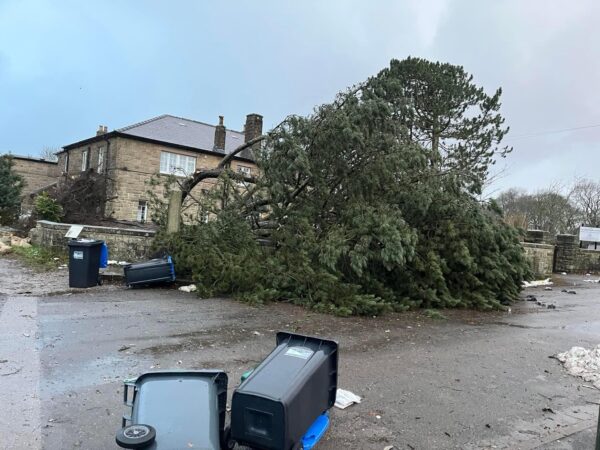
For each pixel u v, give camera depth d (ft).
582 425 15.07
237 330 24.29
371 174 35.09
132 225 70.64
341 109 34.99
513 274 39.11
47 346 19.88
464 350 23.25
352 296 30.58
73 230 41.65
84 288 33.37
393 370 19.40
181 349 20.52
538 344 25.26
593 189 157.89
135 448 8.83
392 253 30.50
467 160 65.00
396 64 64.95
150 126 106.63
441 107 64.39
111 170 97.35
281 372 11.54
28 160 135.64
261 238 39.14
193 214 40.27
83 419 13.53
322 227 36.96
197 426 9.77
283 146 34.78
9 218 86.58
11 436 12.35
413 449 13.01
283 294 32.37
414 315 31.76
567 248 76.43
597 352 22.27
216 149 109.70
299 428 10.96
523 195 172.35
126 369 17.72
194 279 34.12
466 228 35.96
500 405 16.43
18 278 35.94
